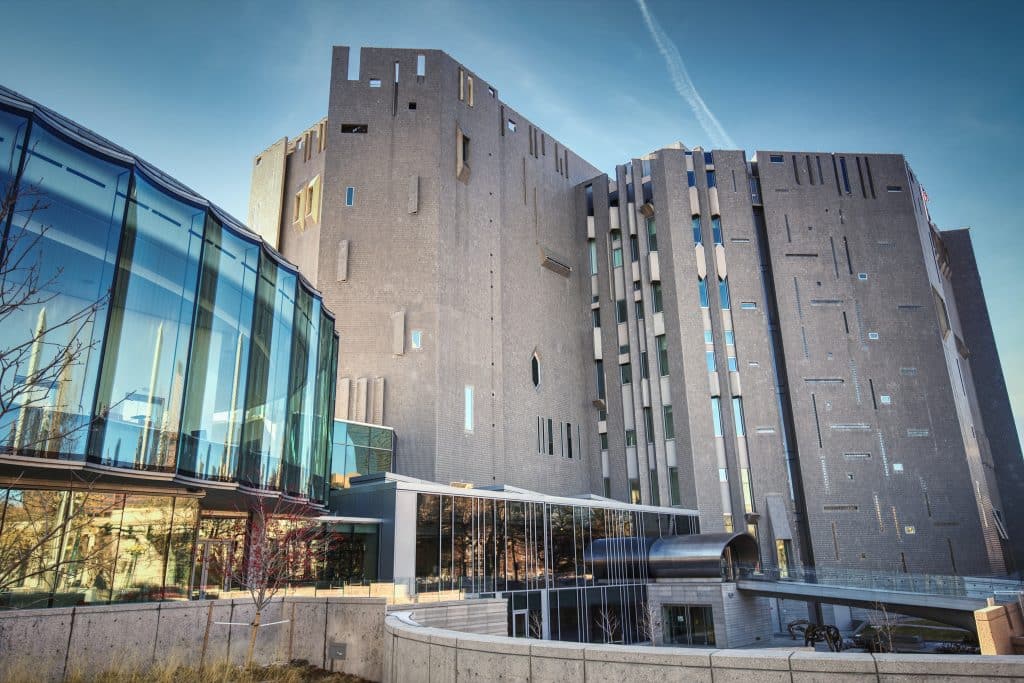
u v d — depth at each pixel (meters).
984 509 57.28
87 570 18.33
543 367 57.22
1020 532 71.31
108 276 17.25
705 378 57.06
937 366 57.97
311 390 28.25
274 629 16.95
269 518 25.61
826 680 6.74
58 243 16.16
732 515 53.97
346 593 23.81
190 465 19.41
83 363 16.38
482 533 35.94
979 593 33.91
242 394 21.98
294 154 55.44
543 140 64.12
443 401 45.34
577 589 40.12
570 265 63.53
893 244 61.19
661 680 7.55
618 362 61.25
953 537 53.44
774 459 55.16
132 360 17.78
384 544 31.92
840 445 55.59
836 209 61.91
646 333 59.97
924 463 55.31
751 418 56.06
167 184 19.48
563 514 41.53
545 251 60.22
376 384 45.28
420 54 52.97
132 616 13.90
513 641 8.87
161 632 14.39
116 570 19.05
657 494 56.16
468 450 46.50
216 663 14.45
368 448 42.03
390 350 46.06
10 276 14.98
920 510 54.09
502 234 55.88
